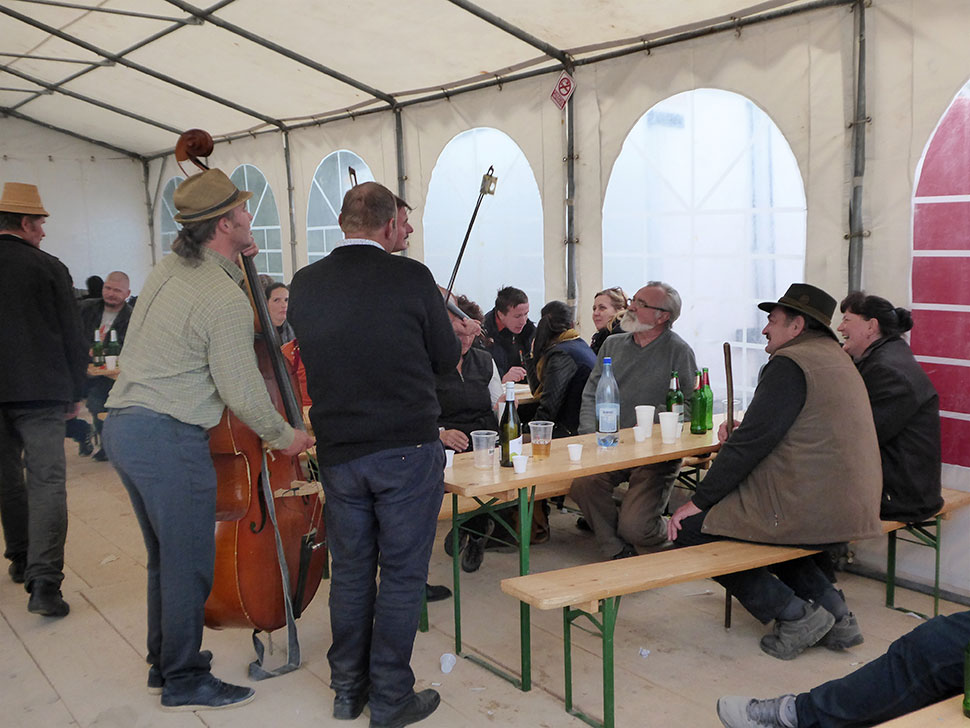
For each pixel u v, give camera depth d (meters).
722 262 4.31
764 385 2.92
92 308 6.46
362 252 2.50
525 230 5.48
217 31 5.50
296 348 3.97
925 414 3.13
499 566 4.04
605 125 4.68
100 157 10.62
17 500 3.79
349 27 4.97
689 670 2.96
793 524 2.86
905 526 3.33
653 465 3.76
